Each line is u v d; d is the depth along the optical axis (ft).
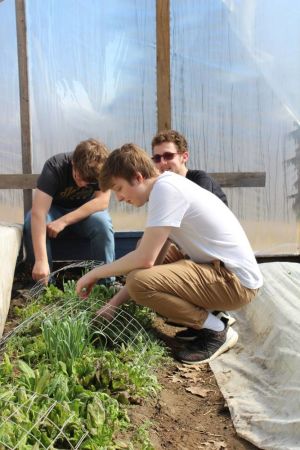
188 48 13.03
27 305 9.78
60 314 8.40
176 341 8.86
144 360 7.84
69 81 13.16
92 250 11.07
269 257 13.57
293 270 10.95
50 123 13.29
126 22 13.00
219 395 7.64
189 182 8.27
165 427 6.76
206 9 12.93
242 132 13.28
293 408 6.83
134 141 13.39
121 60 13.10
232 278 8.22
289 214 13.55
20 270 12.01
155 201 7.80
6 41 12.97
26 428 5.62
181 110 13.24
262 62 13.07
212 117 13.25
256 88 13.16
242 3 12.90
